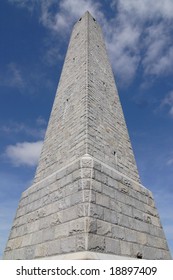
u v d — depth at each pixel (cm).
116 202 759
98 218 650
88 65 1155
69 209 690
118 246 666
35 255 723
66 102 1175
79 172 736
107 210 700
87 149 814
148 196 966
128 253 688
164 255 848
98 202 683
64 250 627
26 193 994
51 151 1058
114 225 694
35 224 811
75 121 980
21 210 958
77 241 603
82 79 1111
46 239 715
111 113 1135
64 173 807
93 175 728
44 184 894
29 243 784
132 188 891
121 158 999
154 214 935
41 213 811
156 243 844
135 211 830
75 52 1420
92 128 905
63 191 760
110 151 945
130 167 1030
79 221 632
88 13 1606
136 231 777
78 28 1609
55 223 714
